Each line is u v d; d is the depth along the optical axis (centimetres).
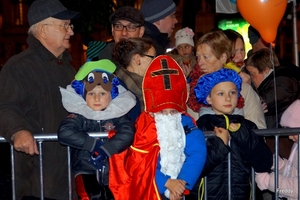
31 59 414
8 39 2234
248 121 407
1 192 429
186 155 377
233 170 400
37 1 426
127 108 380
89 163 375
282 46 1727
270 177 420
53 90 416
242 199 402
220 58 445
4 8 2230
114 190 370
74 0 1064
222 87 395
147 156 372
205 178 398
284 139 466
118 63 440
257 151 390
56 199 416
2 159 563
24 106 408
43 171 411
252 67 538
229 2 746
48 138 394
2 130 390
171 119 373
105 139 379
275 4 498
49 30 419
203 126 402
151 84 380
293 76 532
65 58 440
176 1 1139
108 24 1121
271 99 521
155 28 535
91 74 379
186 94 387
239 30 1102
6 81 403
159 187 373
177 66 386
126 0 1145
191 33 639
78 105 379
